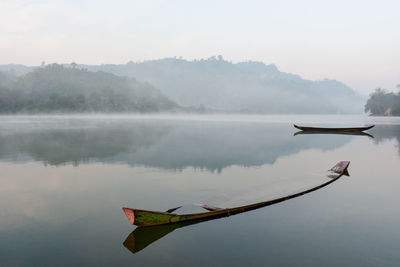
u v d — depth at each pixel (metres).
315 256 9.39
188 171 21.28
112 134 52.03
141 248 9.83
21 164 23.73
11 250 9.70
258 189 16.45
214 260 9.13
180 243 10.16
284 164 24.20
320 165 23.83
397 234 10.86
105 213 12.83
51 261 9.06
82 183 17.81
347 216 12.48
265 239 10.45
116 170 21.50
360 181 18.42
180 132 57.78
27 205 13.86
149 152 30.19
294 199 14.78
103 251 9.65
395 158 27.33
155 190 16.33
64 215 12.60
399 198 14.89
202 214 12.10
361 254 9.50
